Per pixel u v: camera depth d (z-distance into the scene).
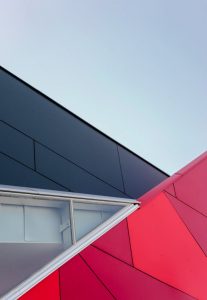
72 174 14.53
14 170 12.35
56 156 14.37
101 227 9.58
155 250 10.64
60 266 8.45
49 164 13.83
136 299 9.38
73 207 9.13
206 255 11.69
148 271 10.10
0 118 13.13
